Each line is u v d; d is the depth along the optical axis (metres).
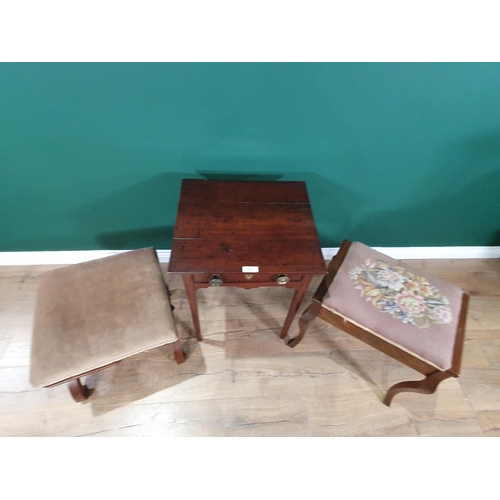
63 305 1.00
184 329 1.43
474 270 1.71
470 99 1.06
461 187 1.36
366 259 1.12
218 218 1.04
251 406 1.23
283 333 1.36
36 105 1.00
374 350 1.39
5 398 1.20
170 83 0.97
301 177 1.29
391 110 1.08
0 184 1.23
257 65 0.95
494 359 1.38
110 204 1.35
